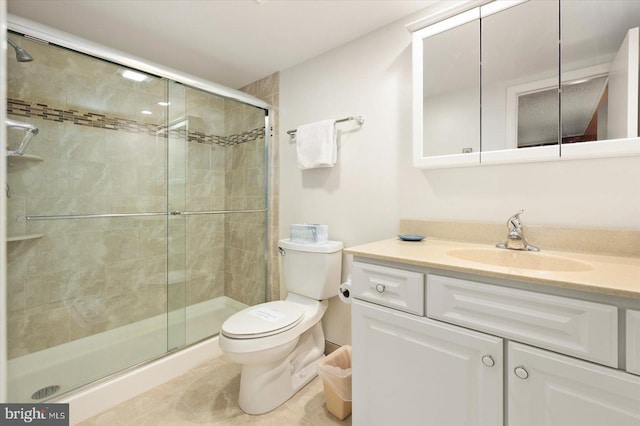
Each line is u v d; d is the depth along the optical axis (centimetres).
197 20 158
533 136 118
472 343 89
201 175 231
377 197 167
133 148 192
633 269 84
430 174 148
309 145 184
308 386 163
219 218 251
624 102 102
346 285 137
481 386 88
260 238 231
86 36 172
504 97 125
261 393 142
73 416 136
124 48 186
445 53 138
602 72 106
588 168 111
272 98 224
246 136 236
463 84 134
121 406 147
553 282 74
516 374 81
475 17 130
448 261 95
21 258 154
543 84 116
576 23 111
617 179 106
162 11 150
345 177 181
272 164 225
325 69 190
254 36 173
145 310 201
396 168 159
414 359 101
